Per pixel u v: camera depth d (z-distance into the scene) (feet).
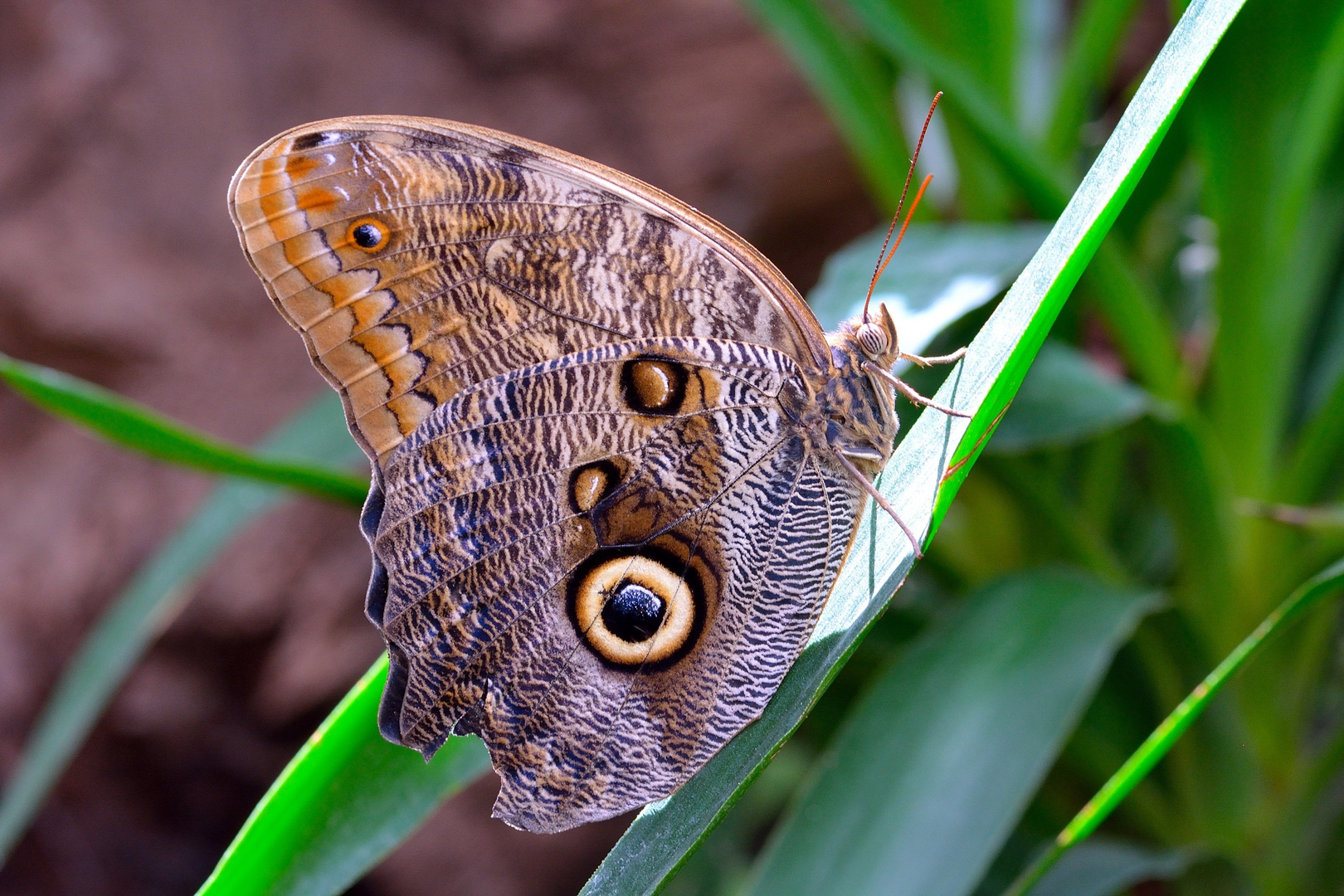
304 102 2.87
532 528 1.80
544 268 1.80
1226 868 2.03
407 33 2.90
